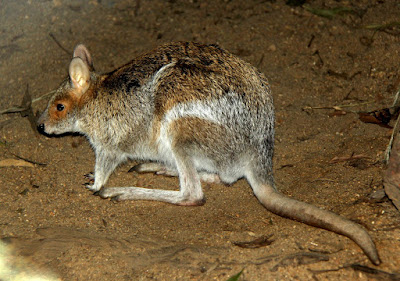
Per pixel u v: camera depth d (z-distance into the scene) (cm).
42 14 1286
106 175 836
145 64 802
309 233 679
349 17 1240
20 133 952
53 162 897
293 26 1238
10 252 673
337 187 788
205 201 780
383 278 584
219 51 799
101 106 813
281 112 1007
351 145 904
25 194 810
